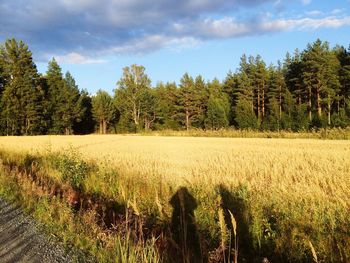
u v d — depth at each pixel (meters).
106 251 6.58
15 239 7.42
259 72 91.12
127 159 20.83
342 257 6.34
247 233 8.02
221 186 11.31
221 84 108.62
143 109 103.75
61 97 92.81
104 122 104.81
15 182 12.87
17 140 47.28
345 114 68.12
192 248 7.53
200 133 64.06
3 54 85.56
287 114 78.94
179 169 16.27
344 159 18.03
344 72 75.81
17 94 82.62
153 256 6.52
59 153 22.02
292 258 6.85
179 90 101.25
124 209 10.12
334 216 8.00
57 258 6.41
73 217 8.57
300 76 80.25
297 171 14.42
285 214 8.36
